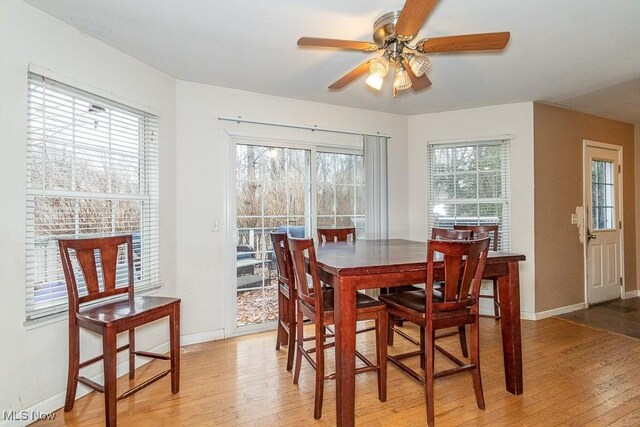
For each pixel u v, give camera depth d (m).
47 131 2.02
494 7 1.94
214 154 3.12
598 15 2.04
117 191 2.49
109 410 1.73
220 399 2.06
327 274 2.06
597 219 4.23
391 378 2.32
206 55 2.54
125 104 2.50
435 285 2.78
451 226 3.93
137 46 2.40
